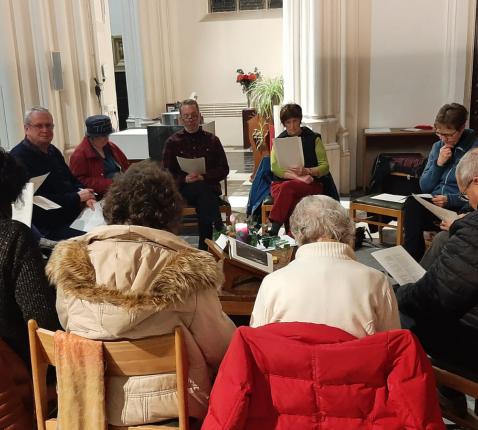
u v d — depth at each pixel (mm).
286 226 3988
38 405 1417
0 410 1424
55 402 1673
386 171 5242
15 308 1499
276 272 1469
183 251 1353
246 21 9609
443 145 3479
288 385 1161
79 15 4730
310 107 5820
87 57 4926
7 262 1454
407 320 1895
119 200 1436
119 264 1308
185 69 9945
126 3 8117
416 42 5801
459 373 1729
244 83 9070
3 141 4289
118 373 1345
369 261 3932
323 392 1146
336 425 1155
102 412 1329
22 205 2361
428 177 3484
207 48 9812
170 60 9570
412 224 3385
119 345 1313
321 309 1365
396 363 1141
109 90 5887
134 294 1266
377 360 1129
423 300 1734
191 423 1456
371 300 1369
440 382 1695
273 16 9523
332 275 1387
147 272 1299
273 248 2719
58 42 4531
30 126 3215
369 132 5703
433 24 5727
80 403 1333
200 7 9680
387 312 1395
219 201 4102
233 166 8195
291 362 1146
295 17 5836
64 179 3434
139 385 1355
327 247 1437
